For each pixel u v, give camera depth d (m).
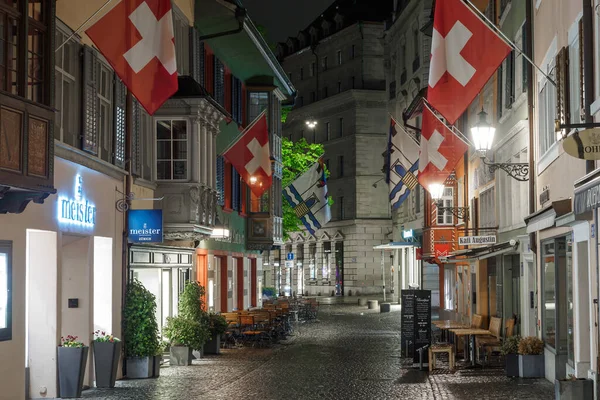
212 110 24.94
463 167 35.72
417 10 56.66
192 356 24.16
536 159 21.53
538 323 20.91
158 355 20.72
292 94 44.81
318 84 84.69
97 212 19.23
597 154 11.23
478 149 19.06
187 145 23.72
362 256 77.69
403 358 24.77
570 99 16.59
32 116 12.52
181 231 23.56
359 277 77.62
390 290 77.75
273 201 40.50
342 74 80.88
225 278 33.94
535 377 19.92
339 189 80.25
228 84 34.88
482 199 31.28
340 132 80.62
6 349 14.59
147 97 15.16
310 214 41.59
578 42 15.52
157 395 17.30
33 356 16.84
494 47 15.94
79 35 18.09
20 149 12.21
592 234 14.48
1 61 12.03
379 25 78.25
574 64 16.36
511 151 25.73
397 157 35.91
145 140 23.41
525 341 20.20
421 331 24.52
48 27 13.19
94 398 16.91
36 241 16.81
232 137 34.91
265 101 38.94
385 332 35.59
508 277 26.55
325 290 83.38
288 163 49.44
